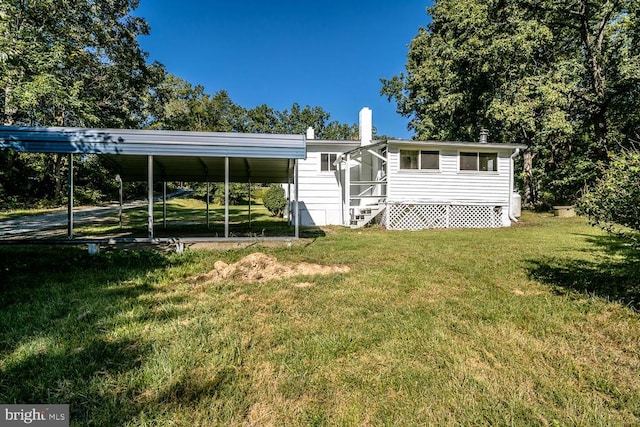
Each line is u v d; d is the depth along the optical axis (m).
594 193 3.51
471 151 12.35
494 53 15.41
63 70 13.51
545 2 14.00
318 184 13.53
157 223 13.27
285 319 3.19
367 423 1.80
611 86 13.27
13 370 2.24
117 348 2.54
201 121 43.31
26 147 6.22
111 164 9.98
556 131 14.01
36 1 11.33
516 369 2.32
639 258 5.94
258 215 18.92
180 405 1.91
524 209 17.66
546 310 3.43
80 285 4.32
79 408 1.88
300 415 1.85
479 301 3.73
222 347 2.59
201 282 4.59
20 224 11.52
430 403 1.95
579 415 1.85
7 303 3.59
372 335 2.82
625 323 3.07
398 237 9.10
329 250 6.97
